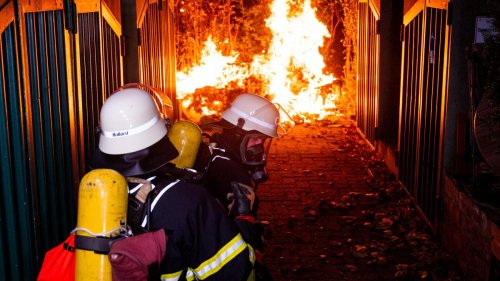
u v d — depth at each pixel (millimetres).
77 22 4684
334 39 14047
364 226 6758
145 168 2619
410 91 7680
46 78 4004
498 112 4879
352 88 12898
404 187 7934
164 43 9328
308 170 8992
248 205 3111
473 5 5609
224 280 2660
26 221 3533
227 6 14219
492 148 5016
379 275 5520
